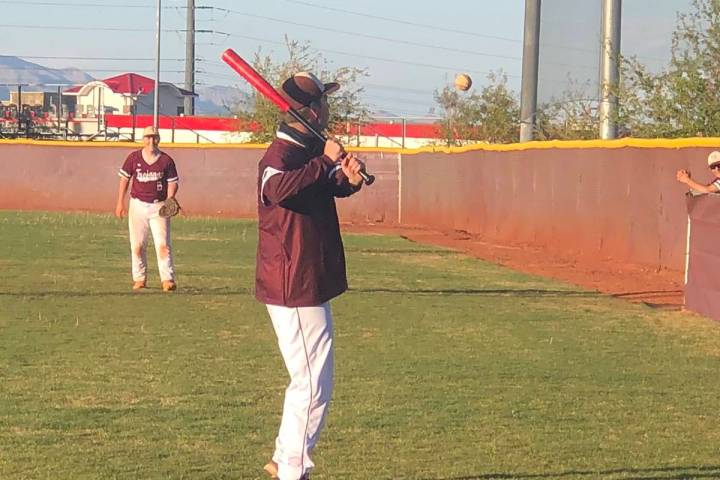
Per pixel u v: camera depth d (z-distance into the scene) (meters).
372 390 8.82
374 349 10.69
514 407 8.31
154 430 7.43
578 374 9.63
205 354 10.24
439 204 30.88
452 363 10.02
